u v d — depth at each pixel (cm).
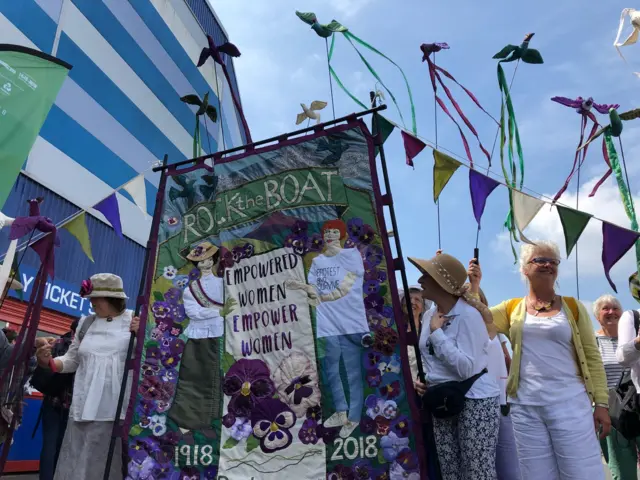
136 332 405
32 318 404
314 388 355
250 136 443
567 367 337
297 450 346
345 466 334
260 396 365
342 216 384
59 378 496
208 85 1742
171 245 425
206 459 360
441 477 318
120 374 409
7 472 635
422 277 353
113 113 1254
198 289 406
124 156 1266
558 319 343
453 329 327
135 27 1403
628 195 382
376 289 362
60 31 1111
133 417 378
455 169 370
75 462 386
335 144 400
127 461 366
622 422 433
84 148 1138
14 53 430
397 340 348
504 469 394
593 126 403
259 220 407
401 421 333
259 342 379
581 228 350
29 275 905
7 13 969
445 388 309
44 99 437
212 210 427
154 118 1414
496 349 379
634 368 420
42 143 1016
